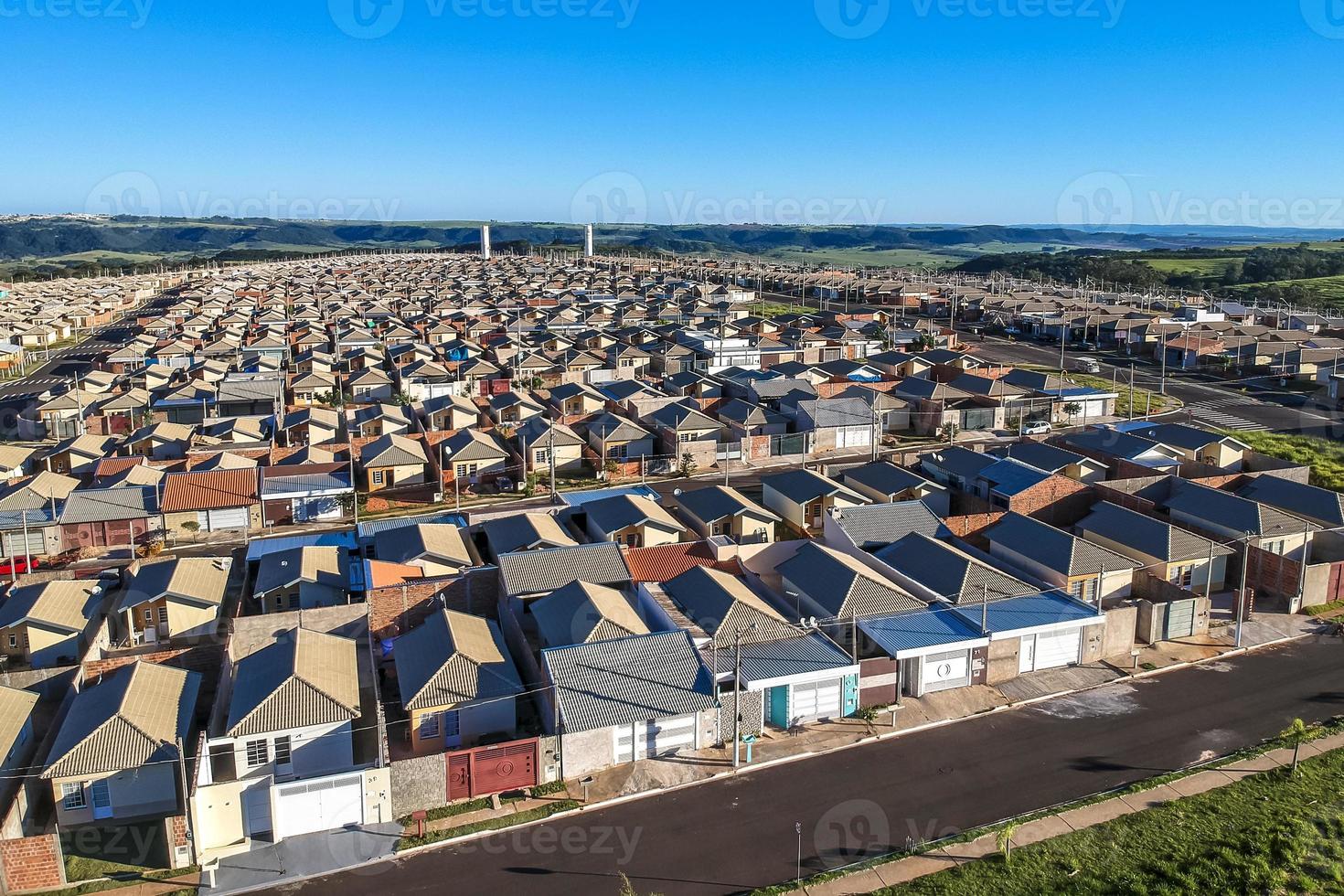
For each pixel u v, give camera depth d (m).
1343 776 26.30
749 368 86.06
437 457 59.28
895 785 26.62
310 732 27.45
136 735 26.19
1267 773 26.64
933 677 31.88
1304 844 23.23
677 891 22.41
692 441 61.31
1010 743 28.73
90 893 22.70
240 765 27.06
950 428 68.12
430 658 30.45
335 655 31.00
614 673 29.27
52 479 50.31
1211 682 32.28
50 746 27.69
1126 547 40.91
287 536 48.53
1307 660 33.75
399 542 41.69
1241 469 55.75
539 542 40.75
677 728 28.39
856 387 74.44
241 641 33.69
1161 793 25.88
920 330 118.06
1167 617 35.25
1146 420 72.19
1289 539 41.66
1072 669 33.44
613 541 43.06
